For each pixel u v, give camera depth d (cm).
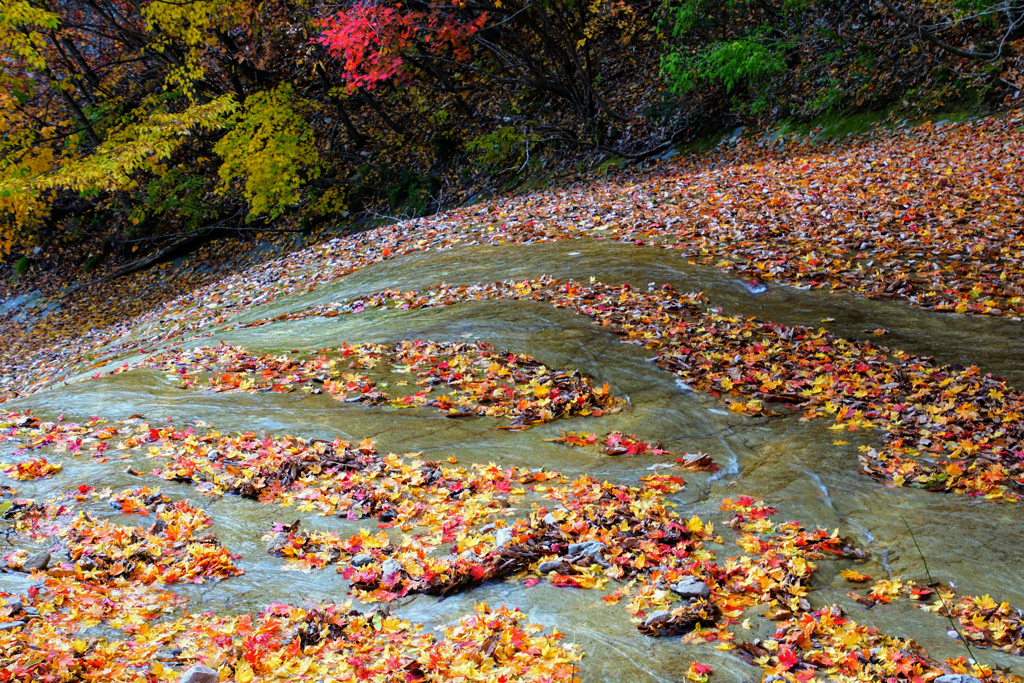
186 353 857
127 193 2538
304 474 518
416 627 359
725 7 1841
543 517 455
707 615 359
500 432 607
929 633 352
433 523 458
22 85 2166
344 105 2555
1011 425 574
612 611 369
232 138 2114
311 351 813
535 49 2177
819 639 346
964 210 1010
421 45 2111
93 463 521
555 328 799
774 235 1021
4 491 470
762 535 443
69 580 368
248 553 420
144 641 328
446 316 871
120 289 2328
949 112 1438
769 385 659
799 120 1672
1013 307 766
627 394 670
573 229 1191
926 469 515
